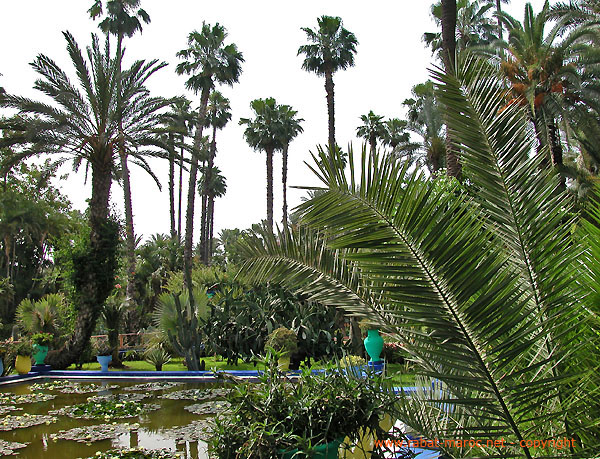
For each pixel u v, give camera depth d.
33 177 31.83
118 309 13.96
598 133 16.08
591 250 2.63
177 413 7.30
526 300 2.23
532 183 2.45
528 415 2.54
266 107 33.28
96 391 9.80
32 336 13.23
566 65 14.79
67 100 13.89
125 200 25.38
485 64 2.63
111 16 28.03
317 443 2.79
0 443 5.75
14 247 32.66
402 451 3.07
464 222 2.21
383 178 2.26
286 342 10.28
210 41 27.95
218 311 12.84
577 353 2.50
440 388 3.12
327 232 2.41
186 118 16.59
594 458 2.22
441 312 2.23
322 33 26.64
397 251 2.26
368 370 3.24
